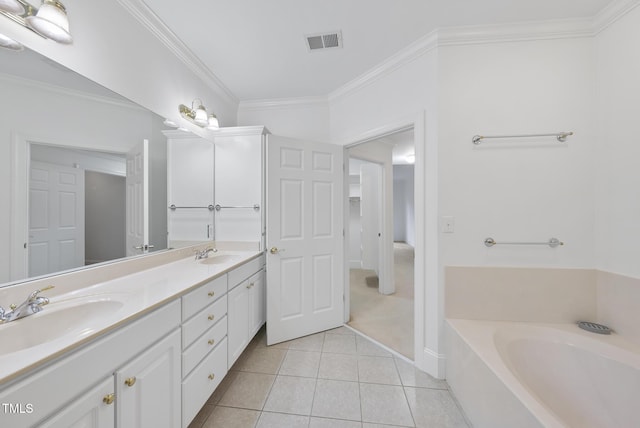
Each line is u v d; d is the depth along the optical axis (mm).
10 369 614
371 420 1432
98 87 1355
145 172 1719
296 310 2359
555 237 1699
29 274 1082
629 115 1471
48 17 994
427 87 1835
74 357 754
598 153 1636
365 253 4871
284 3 1532
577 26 1642
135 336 962
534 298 1726
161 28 1716
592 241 1666
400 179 9055
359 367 1923
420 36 1817
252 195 2459
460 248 1774
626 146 1488
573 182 1675
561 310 1700
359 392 1653
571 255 1688
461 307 1778
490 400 1229
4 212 1005
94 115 1353
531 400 1016
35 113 1097
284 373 1850
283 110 2836
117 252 1504
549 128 1689
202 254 2098
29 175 1084
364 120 2355
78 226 1286
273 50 1987
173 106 1927
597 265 1653
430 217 1827
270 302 2230
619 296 1527
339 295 2596
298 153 2369
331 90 2619
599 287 1642
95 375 814
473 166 1752
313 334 2445
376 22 1689
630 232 1476
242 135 2473
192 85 2143
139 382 977
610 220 1573
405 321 2754
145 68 1657
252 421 1420
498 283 1752
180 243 2076
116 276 1455
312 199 2438
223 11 1594
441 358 1784
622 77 1498
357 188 5672
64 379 728
